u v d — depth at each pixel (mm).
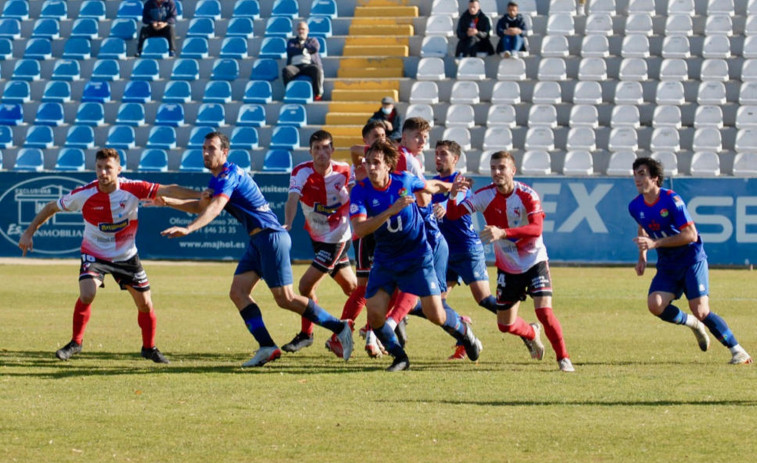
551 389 28500
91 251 34031
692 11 97625
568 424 23812
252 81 95875
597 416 24703
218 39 101375
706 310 34125
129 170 84750
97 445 21750
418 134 35406
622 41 95000
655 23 97125
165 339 40500
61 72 100312
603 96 90812
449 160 36750
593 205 72500
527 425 23719
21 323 45281
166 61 99312
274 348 33062
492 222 32938
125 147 91562
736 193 70438
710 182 70812
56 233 77625
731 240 70625
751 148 84250
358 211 30922
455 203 36062
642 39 94438
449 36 99000
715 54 93125
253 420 24297
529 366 33531
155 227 76375
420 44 98000
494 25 100125
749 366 33188
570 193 72750
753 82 89750
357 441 22172
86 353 36125
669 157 83125
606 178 72188
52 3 108188
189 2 106438
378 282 31891
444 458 20734
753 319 46844
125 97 97062
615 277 67562
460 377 30766
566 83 91562
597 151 84750
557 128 87688
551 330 32188
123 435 22703
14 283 63531
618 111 88000
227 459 20641
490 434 22812
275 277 32969
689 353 36750
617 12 99000
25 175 77250
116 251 33812
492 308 37344
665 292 34781
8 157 92250
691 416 24641
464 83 92125
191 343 39406
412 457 20812
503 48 94062
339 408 25766
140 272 34094
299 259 74938
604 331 43250
